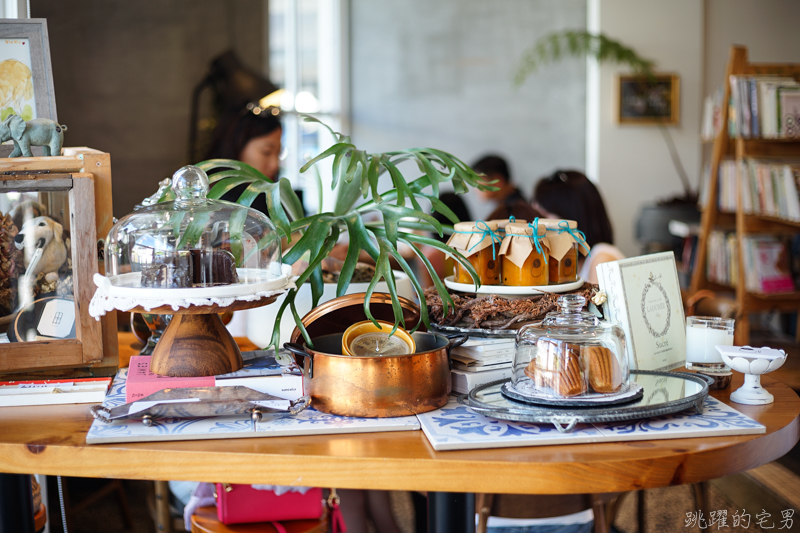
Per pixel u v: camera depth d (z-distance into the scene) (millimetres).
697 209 5328
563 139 6406
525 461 804
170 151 4406
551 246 1138
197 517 1441
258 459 835
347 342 1004
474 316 1048
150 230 962
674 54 6125
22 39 1242
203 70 4555
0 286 1089
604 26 6059
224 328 1031
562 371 909
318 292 1109
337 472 826
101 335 1139
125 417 915
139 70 4223
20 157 1140
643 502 2127
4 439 889
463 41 6312
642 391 954
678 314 1223
